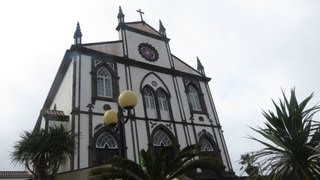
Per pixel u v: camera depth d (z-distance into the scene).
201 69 29.14
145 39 26.33
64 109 20.67
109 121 9.09
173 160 8.98
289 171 7.25
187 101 25.28
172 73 25.95
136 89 22.45
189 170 8.97
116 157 8.30
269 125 7.98
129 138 19.64
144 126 20.97
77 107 18.55
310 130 7.46
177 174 8.93
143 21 27.78
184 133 22.97
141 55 24.98
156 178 8.65
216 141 24.48
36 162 13.91
